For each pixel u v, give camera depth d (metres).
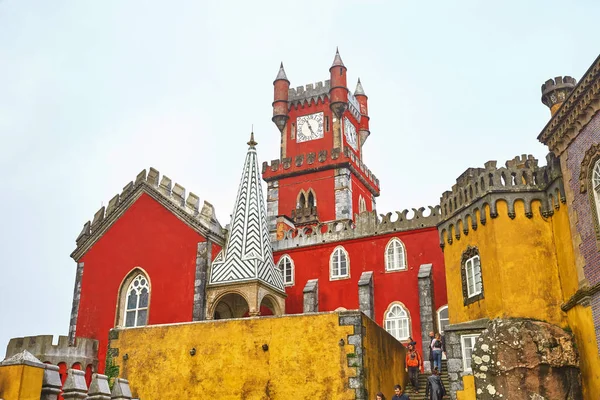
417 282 40.88
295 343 24.73
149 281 40.34
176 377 25.73
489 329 24.23
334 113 66.94
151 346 26.58
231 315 39.59
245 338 25.45
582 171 22.88
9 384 16.00
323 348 24.34
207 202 41.41
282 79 70.06
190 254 39.88
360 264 43.28
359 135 73.38
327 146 66.12
